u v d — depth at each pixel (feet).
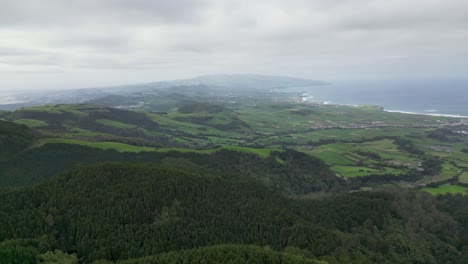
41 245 307.17
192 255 308.81
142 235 346.13
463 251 423.23
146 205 383.65
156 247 336.29
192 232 364.79
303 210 465.06
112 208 366.43
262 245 366.84
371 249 396.98
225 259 299.17
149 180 420.36
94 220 349.82
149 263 293.84
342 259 345.51
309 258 332.39
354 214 460.96
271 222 403.34
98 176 410.31
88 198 376.27
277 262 304.71
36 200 376.07
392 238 428.56
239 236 376.89
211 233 370.32
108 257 316.60
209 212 401.90
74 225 343.26
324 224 439.22
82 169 426.10
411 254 414.21
